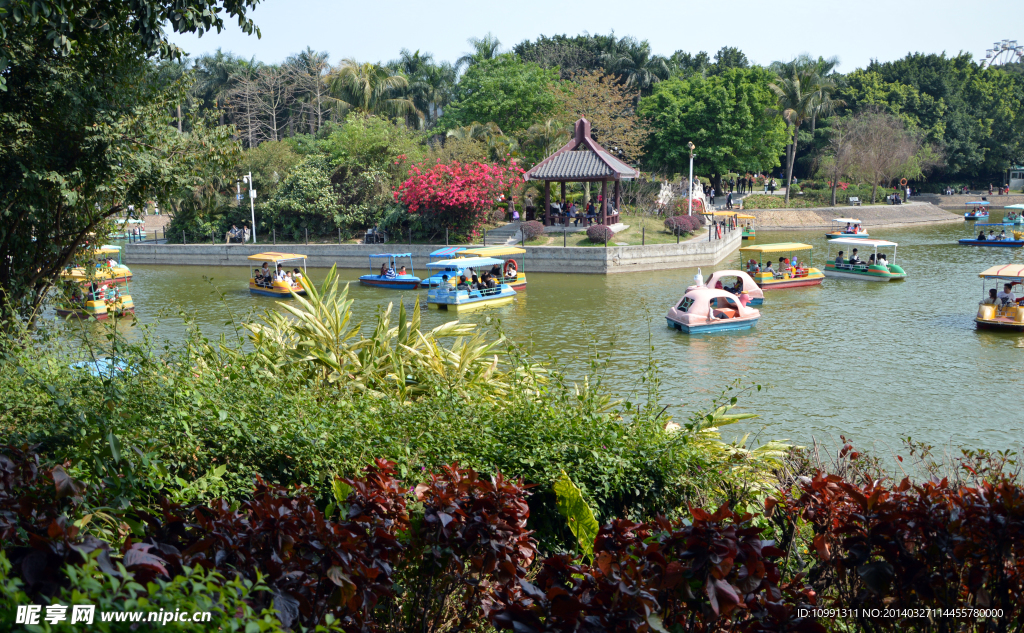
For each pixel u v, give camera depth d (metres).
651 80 80.19
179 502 4.79
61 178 9.52
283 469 5.92
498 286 30.97
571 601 3.26
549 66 79.81
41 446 5.02
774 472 7.09
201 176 11.14
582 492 6.26
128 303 26.81
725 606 3.26
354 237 49.72
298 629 3.32
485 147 53.66
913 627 4.11
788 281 34.81
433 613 4.68
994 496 3.93
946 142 88.25
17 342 6.93
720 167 65.31
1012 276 24.17
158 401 5.91
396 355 8.97
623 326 25.27
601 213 46.59
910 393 16.38
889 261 43.41
